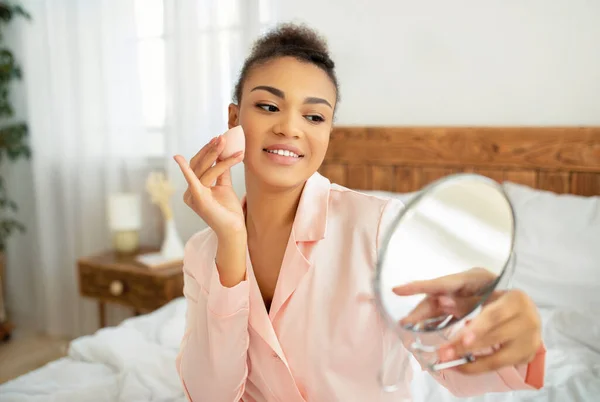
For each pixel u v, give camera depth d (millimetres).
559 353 1180
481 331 472
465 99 1882
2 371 2418
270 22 2127
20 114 2922
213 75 2211
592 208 1514
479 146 1834
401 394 694
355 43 2051
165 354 1281
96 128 2625
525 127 1752
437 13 1890
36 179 2766
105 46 2518
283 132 624
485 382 546
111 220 2436
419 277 444
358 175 2076
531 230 1523
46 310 2930
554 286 1424
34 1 2662
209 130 2258
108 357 1310
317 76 636
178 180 2404
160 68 2432
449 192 435
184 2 2227
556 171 1719
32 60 2701
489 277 470
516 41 1772
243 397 810
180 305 1646
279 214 708
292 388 698
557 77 1721
